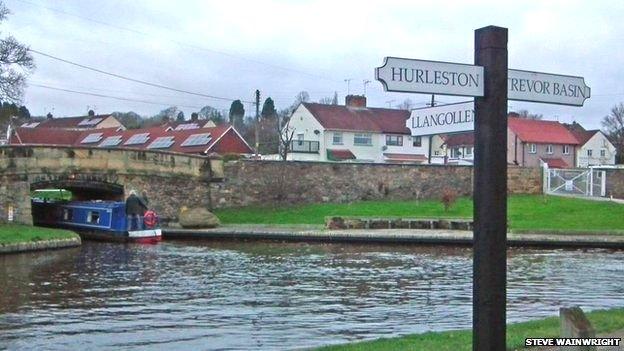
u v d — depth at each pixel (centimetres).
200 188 4325
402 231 3519
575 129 9012
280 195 4522
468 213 4084
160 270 2408
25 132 7669
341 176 4675
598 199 4419
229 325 1455
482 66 611
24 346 1270
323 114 6612
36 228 3372
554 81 678
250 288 1998
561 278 2189
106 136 7762
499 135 607
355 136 6619
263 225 3906
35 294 1891
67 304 1731
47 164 3722
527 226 3541
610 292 1903
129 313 1605
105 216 3662
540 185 4853
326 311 1625
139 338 1332
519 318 1477
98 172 3938
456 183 4888
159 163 4162
